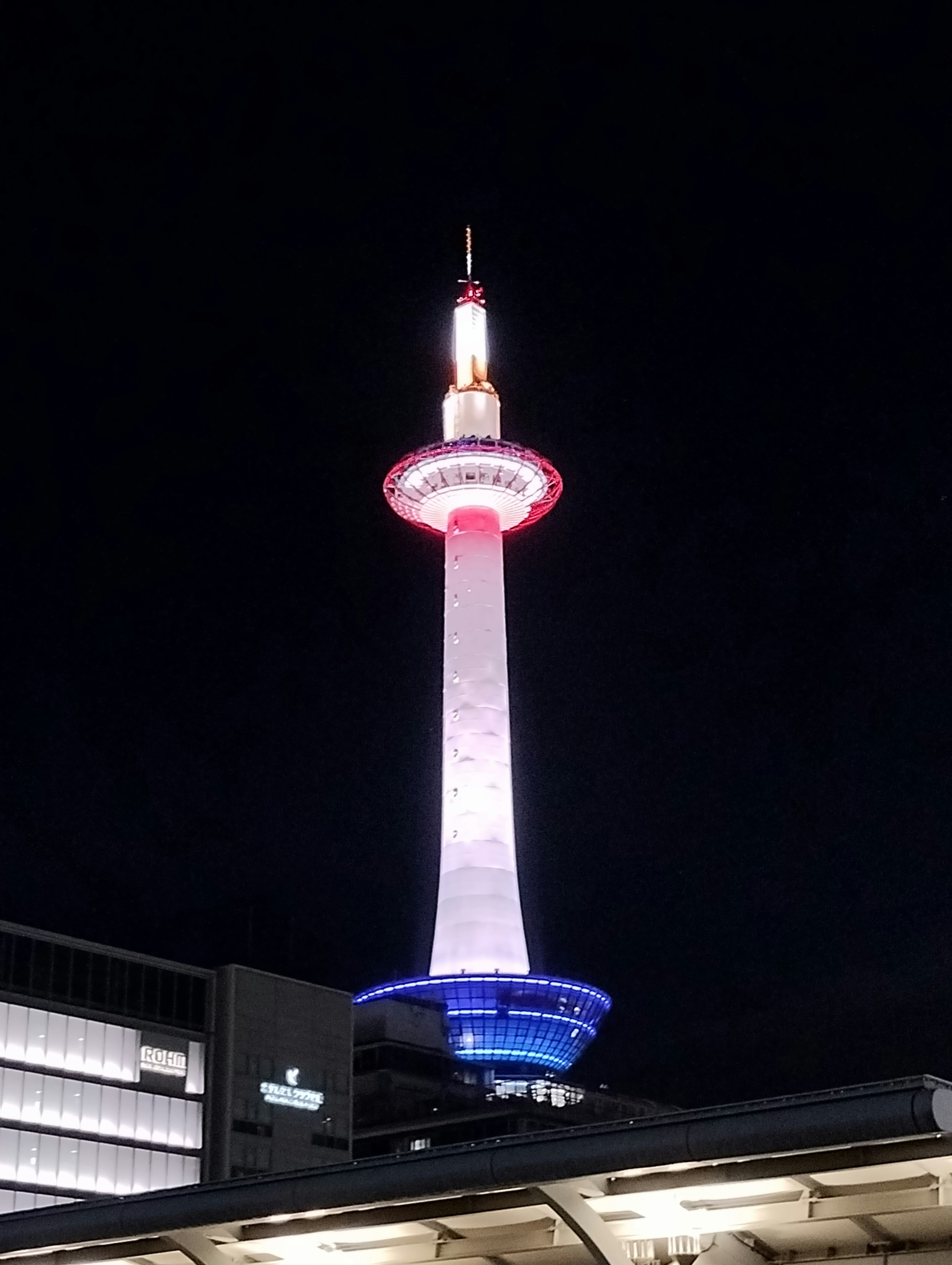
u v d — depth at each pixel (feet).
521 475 560.61
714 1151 112.47
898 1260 127.13
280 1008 464.24
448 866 536.01
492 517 565.53
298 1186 132.98
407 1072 594.24
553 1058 565.94
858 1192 121.19
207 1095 439.63
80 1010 415.03
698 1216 128.57
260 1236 143.95
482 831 536.01
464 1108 596.29
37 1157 392.47
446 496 563.07
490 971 525.75
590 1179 123.24
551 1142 120.98
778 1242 131.85
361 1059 596.70
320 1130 461.78
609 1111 590.96
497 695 544.21
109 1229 144.05
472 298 619.26
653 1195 125.08
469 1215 134.00
